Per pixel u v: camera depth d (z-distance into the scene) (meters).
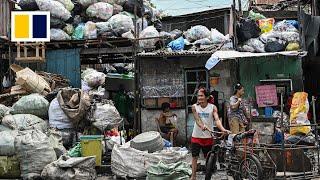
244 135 8.06
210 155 8.30
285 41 13.91
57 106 11.36
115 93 16.17
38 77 13.02
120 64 19.48
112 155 9.64
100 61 17.17
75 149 9.98
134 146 9.70
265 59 14.28
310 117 15.32
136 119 14.37
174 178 8.24
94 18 15.47
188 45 15.39
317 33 14.52
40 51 14.31
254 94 14.36
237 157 8.08
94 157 9.30
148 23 17.25
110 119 11.33
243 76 14.44
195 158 8.55
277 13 17.84
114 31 14.55
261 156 7.74
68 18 14.62
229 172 8.40
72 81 14.72
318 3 16.05
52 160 9.32
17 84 12.94
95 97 12.79
